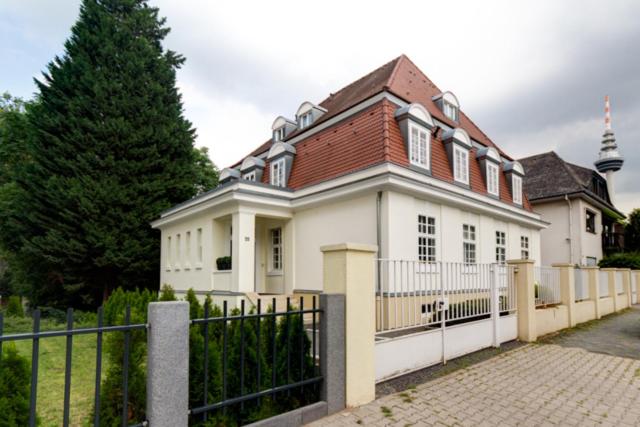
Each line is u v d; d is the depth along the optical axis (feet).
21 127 73.46
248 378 13.84
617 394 17.51
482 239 45.57
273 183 49.19
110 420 11.38
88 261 57.98
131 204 59.36
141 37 63.98
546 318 32.24
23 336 7.88
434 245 37.73
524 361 22.98
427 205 37.17
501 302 28.12
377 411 15.01
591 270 43.57
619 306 51.29
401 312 19.35
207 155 90.89
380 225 32.96
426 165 38.04
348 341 15.35
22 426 9.74
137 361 11.93
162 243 60.13
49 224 57.88
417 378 19.13
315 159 43.34
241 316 12.49
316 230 40.04
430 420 14.25
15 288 78.33
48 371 21.98
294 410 13.61
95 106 58.95
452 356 22.61
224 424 12.28
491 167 50.26
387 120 35.83
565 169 75.56
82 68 59.11
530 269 29.55
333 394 14.70
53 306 63.72
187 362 10.41
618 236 93.45
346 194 35.29
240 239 38.34
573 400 16.66
